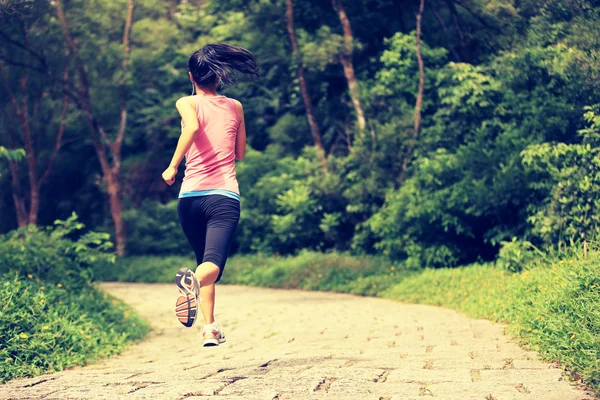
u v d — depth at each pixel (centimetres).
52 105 2002
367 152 1504
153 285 1602
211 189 372
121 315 827
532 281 741
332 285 1352
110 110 2053
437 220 1300
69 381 393
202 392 337
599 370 357
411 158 1448
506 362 433
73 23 1695
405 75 1486
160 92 2205
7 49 1447
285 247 1814
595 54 811
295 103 1941
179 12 2208
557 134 1040
